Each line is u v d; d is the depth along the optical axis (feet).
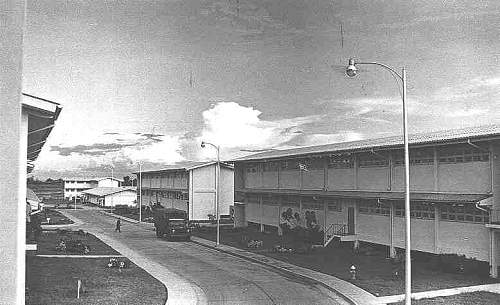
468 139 70.95
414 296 61.98
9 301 25.72
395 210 90.58
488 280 70.08
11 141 25.25
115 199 290.15
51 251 98.89
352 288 67.31
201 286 69.92
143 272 79.20
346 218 104.83
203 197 180.14
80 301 58.54
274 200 134.62
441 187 80.74
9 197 25.44
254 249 105.29
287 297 64.03
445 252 79.25
